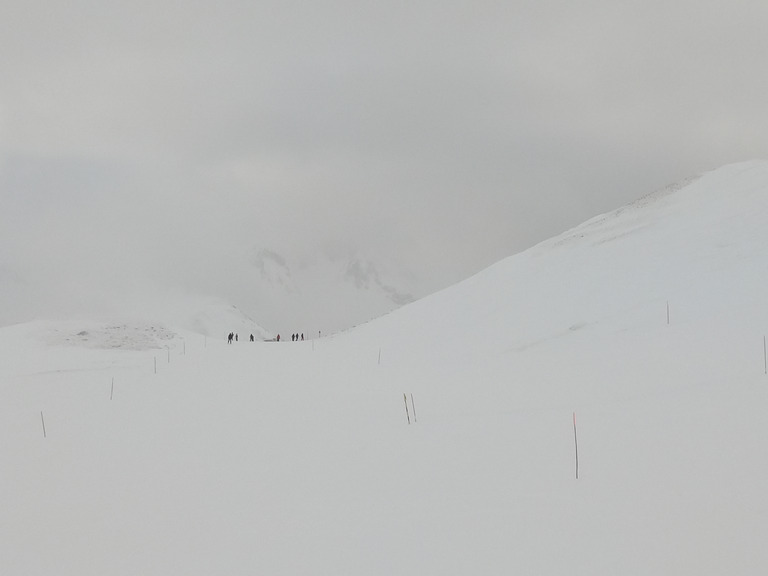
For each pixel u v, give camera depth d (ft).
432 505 31.01
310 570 25.89
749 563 22.52
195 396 65.67
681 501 27.78
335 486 35.19
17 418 58.54
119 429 52.80
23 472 42.39
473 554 25.68
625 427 39.47
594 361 73.05
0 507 36.22
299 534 29.32
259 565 26.73
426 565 25.27
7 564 28.86
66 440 50.01
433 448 40.40
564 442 38.17
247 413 56.44
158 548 29.35
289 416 54.19
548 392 57.67
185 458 43.55
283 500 33.78
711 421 38.06
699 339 73.26
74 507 35.45
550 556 24.76
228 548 28.63
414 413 48.39
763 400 41.04
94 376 82.17
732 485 28.58
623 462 33.37
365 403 58.13
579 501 29.27
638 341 79.87
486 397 57.88
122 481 39.47
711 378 52.65
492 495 31.32
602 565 23.66
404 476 35.68
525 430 42.04
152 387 71.97
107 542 30.48
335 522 30.22
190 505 34.40
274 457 42.04
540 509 28.96
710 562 22.94
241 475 38.81
